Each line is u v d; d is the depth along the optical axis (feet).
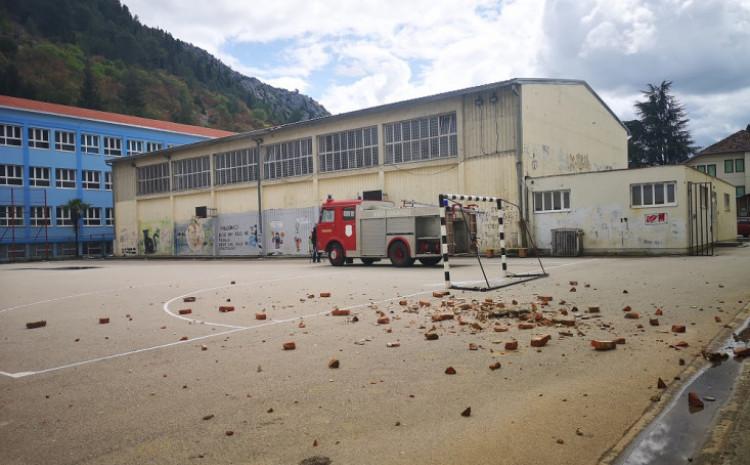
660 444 11.34
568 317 24.77
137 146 209.36
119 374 19.08
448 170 88.33
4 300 45.80
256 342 23.35
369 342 22.16
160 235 143.23
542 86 85.66
